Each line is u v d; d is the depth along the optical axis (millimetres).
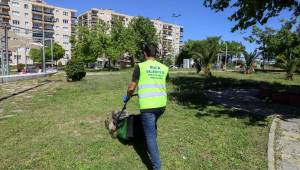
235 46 88188
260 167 4852
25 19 102312
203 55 31266
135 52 51125
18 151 5289
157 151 4484
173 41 149875
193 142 5934
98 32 47812
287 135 6801
